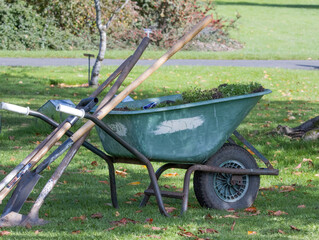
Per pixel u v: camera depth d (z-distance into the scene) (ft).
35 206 17.44
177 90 58.29
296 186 24.53
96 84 59.82
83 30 103.91
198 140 19.08
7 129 38.34
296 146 32.65
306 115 46.52
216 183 20.07
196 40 106.01
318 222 18.17
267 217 18.84
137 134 18.40
